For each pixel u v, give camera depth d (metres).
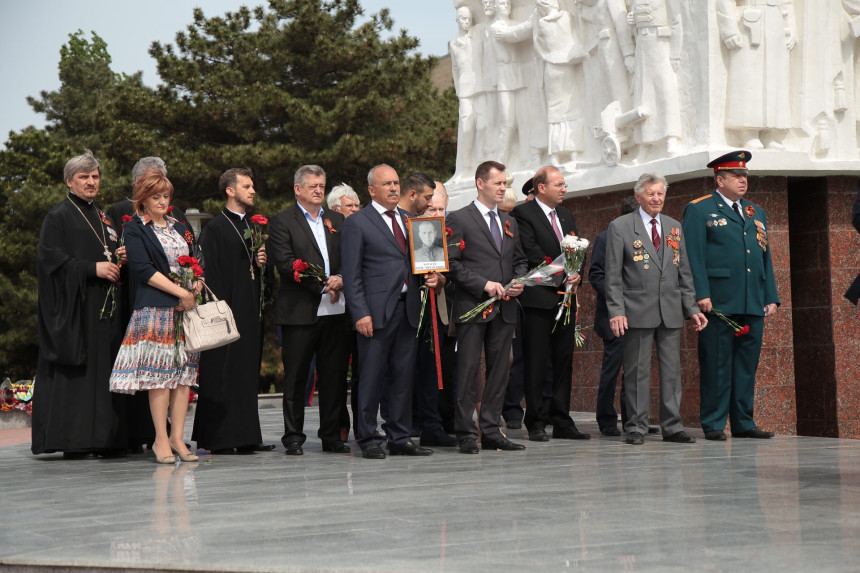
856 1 10.86
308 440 9.85
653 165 10.76
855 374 10.95
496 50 13.38
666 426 8.85
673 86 10.77
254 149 25.31
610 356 9.66
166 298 7.77
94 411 8.38
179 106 26.39
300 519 4.99
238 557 4.14
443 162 28.72
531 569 3.85
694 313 8.81
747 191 10.59
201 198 27.06
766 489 5.84
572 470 6.81
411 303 7.98
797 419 11.30
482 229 8.23
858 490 5.79
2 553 4.41
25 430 14.35
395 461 7.59
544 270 8.48
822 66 10.74
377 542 4.38
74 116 39.25
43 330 8.37
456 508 5.24
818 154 10.77
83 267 8.33
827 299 10.96
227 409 8.53
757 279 9.12
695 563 3.93
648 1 10.84
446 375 9.49
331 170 26.58
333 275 8.46
